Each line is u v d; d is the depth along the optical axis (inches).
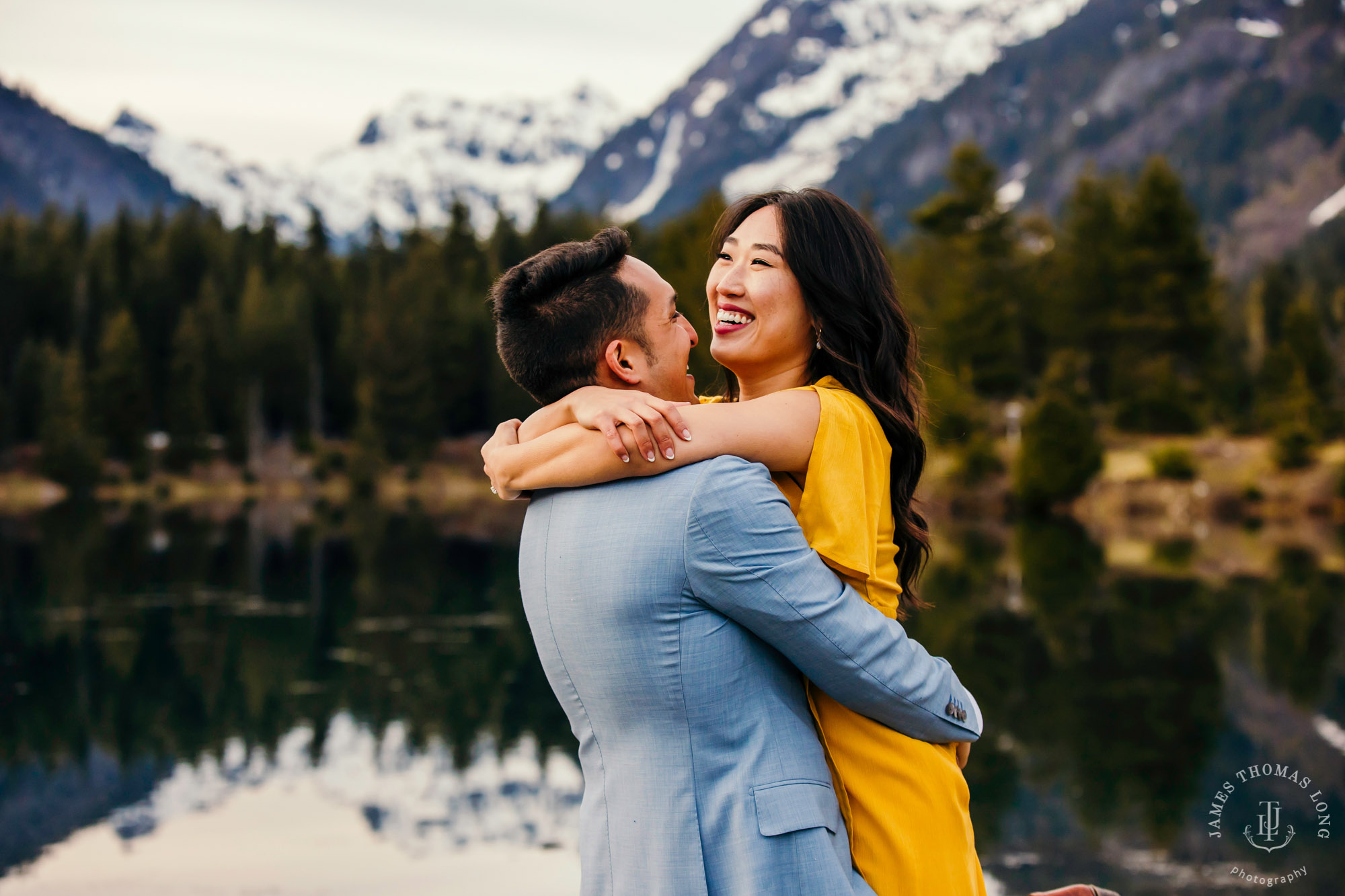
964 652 412.5
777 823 50.1
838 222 60.2
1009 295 1609.3
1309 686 354.3
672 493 51.3
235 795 257.4
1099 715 321.1
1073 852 205.8
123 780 272.8
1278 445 1200.2
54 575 694.5
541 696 361.1
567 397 56.0
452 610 542.6
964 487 1171.9
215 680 387.9
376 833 225.8
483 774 272.2
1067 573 645.9
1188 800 240.4
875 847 54.1
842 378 60.7
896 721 53.8
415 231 2401.6
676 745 51.4
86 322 2068.2
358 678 389.4
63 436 1718.8
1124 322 1519.4
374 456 1824.6
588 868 54.6
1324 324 2420.0
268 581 659.4
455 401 2003.0
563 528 53.9
